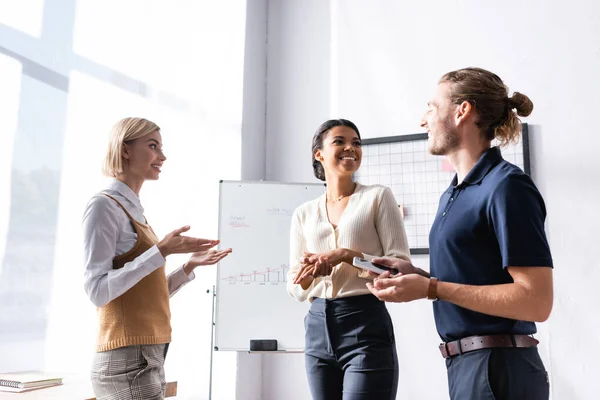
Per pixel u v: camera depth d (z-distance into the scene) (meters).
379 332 1.82
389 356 1.82
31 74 3.00
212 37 3.87
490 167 1.32
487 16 3.40
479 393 1.23
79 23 3.31
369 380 1.77
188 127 3.78
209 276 3.62
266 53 4.11
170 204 3.73
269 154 4.00
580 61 3.13
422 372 3.27
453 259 1.31
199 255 2.04
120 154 1.82
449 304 1.32
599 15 3.12
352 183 2.07
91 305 3.23
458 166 1.42
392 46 3.66
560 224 3.04
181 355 3.61
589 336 2.91
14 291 2.83
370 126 3.65
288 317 3.13
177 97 3.79
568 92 3.13
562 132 3.11
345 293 1.84
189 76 3.83
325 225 1.98
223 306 3.13
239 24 3.83
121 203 1.76
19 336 2.84
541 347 2.99
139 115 3.65
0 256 2.78
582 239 2.99
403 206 3.43
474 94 1.36
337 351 1.84
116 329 1.64
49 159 3.06
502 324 1.23
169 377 3.61
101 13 3.44
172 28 3.82
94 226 1.65
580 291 2.96
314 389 1.88
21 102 2.94
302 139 3.90
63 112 3.17
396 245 1.88
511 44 3.31
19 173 2.90
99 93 3.40
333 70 3.84
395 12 3.68
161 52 3.77
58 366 3.00
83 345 3.15
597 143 3.03
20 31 2.96
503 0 3.37
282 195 3.30
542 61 3.21
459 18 3.48
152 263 1.63
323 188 3.32
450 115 1.39
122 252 1.72
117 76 3.51
